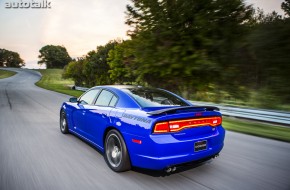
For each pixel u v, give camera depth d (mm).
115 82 25719
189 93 12828
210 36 10328
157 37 10281
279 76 9938
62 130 5488
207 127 3258
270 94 10688
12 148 4273
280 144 5039
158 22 10453
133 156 3061
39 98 15188
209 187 2926
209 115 3270
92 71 27516
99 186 2879
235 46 10234
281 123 7840
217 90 11727
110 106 3715
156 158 2826
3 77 67750
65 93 20594
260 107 10977
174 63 10203
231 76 10617
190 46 9867
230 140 5379
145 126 2908
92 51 28516
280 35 9406
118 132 3285
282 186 2992
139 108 3293
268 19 10188
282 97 10305
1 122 6691
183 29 10133
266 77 10633
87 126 4176
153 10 10289
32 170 3297
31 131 5645
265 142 5203
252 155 4230
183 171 3400
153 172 3324
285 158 4078
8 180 2965
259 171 3469
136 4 10594
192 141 3008
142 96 3658
